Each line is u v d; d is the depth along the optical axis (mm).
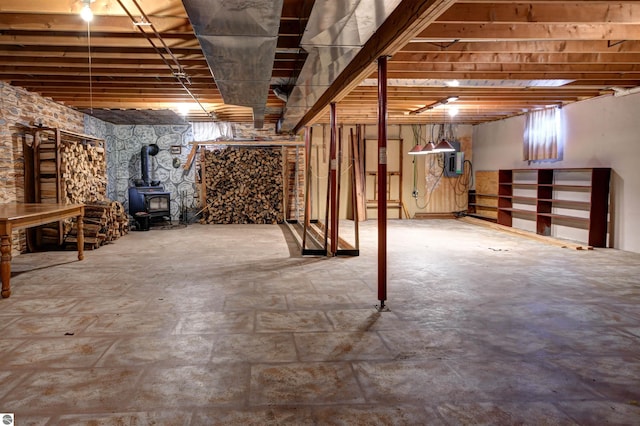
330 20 2852
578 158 7730
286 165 10438
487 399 2289
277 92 6387
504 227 9117
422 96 7285
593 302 4035
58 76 5914
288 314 3660
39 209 5020
